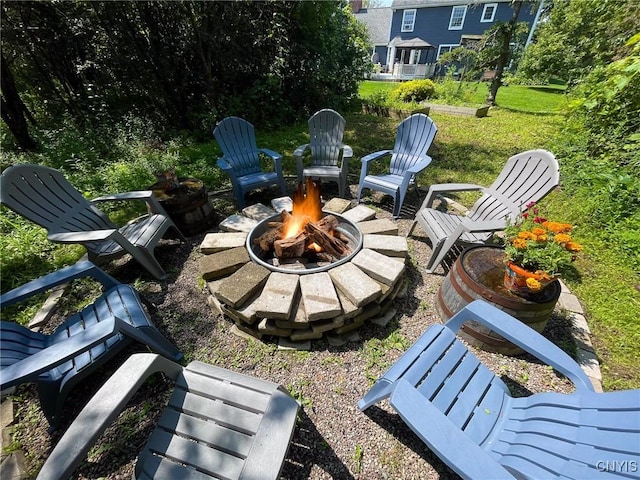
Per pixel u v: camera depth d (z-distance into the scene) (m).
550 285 1.76
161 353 1.65
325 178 3.45
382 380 1.31
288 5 5.62
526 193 2.25
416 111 6.94
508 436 1.17
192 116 5.69
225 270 2.03
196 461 1.05
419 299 2.19
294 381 1.64
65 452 0.87
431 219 2.51
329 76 6.91
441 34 17.30
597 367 1.68
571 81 6.06
